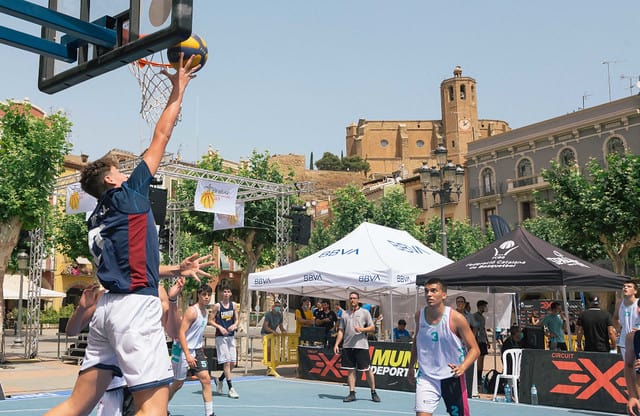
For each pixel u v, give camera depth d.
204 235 26.30
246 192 20.69
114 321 2.88
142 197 2.99
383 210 40.06
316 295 17.39
